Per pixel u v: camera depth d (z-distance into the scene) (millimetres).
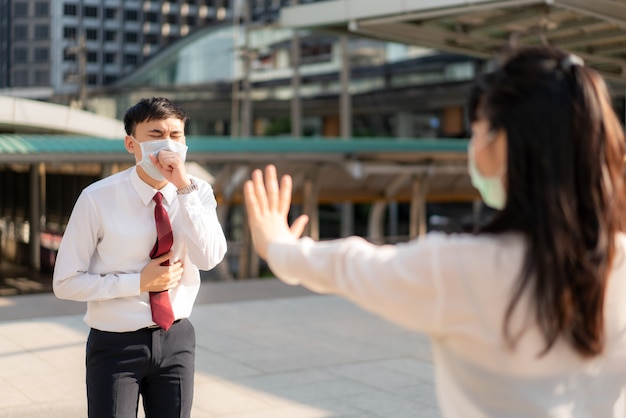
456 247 1317
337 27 12219
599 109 1314
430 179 23500
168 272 2871
